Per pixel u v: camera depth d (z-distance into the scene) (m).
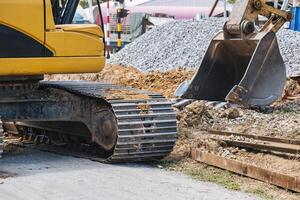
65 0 18.44
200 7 67.06
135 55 36.16
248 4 24.16
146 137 17.39
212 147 18.39
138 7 68.31
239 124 22.16
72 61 17.50
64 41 17.38
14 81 17.86
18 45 16.88
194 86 24.34
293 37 33.38
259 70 23.55
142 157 17.66
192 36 35.69
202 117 22.36
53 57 17.27
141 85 29.58
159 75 30.00
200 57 32.94
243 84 23.38
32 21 16.98
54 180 15.84
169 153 17.92
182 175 16.45
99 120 18.12
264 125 21.88
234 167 16.38
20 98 18.05
